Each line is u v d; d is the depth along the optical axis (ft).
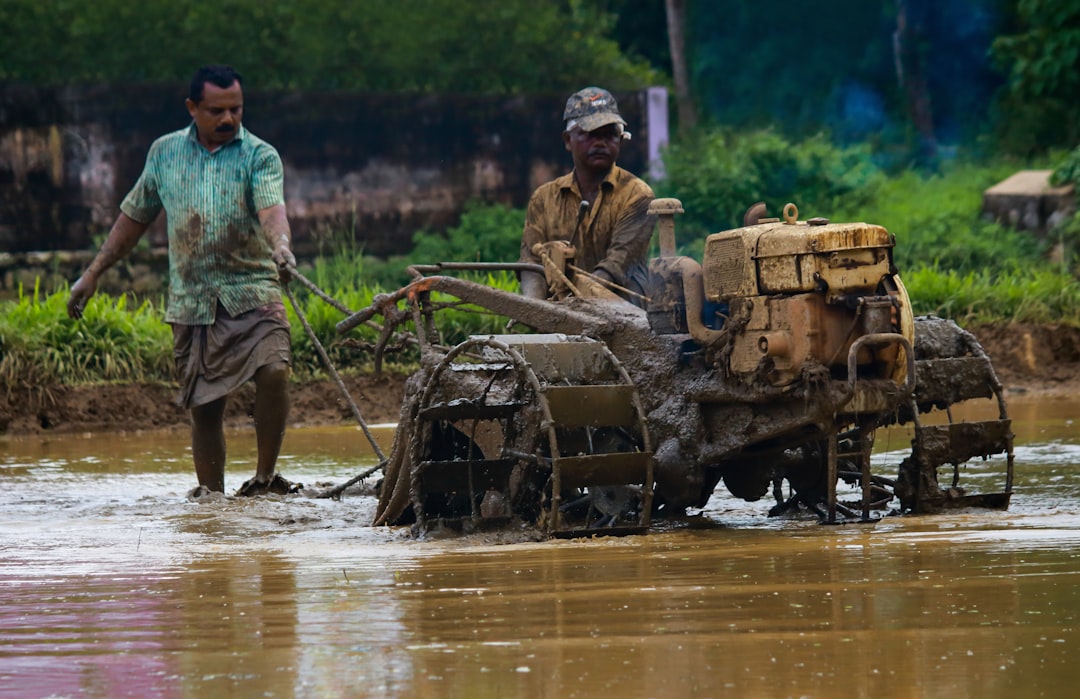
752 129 286.66
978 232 211.00
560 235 82.53
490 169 223.30
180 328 88.63
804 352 63.26
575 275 79.00
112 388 139.74
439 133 220.23
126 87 205.46
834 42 308.60
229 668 38.58
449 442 72.08
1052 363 156.97
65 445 120.98
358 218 216.33
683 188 219.00
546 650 39.50
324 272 188.75
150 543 65.67
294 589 50.75
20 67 219.20
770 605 44.93
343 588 50.67
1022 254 201.67
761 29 311.47
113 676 38.14
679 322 70.54
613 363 68.13
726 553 56.95
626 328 71.56
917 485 69.31
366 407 141.08
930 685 35.04
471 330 150.10
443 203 220.84
